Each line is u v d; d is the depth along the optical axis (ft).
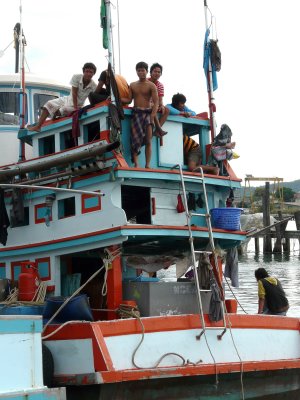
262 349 36.86
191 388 33.73
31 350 27.40
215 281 35.91
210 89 41.93
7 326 26.76
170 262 39.58
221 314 35.47
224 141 40.50
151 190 37.32
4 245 41.32
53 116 40.52
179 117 39.83
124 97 37.58
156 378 32.30
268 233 182.29
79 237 36.52
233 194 40.93
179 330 33.94
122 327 32.19
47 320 34.55
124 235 34.45
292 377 37.83
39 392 27.04
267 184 177.47
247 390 35.78
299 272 131.03
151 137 37.14
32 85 49.80
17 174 39.47
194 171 39.29
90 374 30.91
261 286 42.88
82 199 37.09
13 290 38.81
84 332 31.63
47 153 41.34
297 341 38.78
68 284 38.50
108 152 35.73
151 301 35.42
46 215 38.81
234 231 38.78
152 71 38.93
